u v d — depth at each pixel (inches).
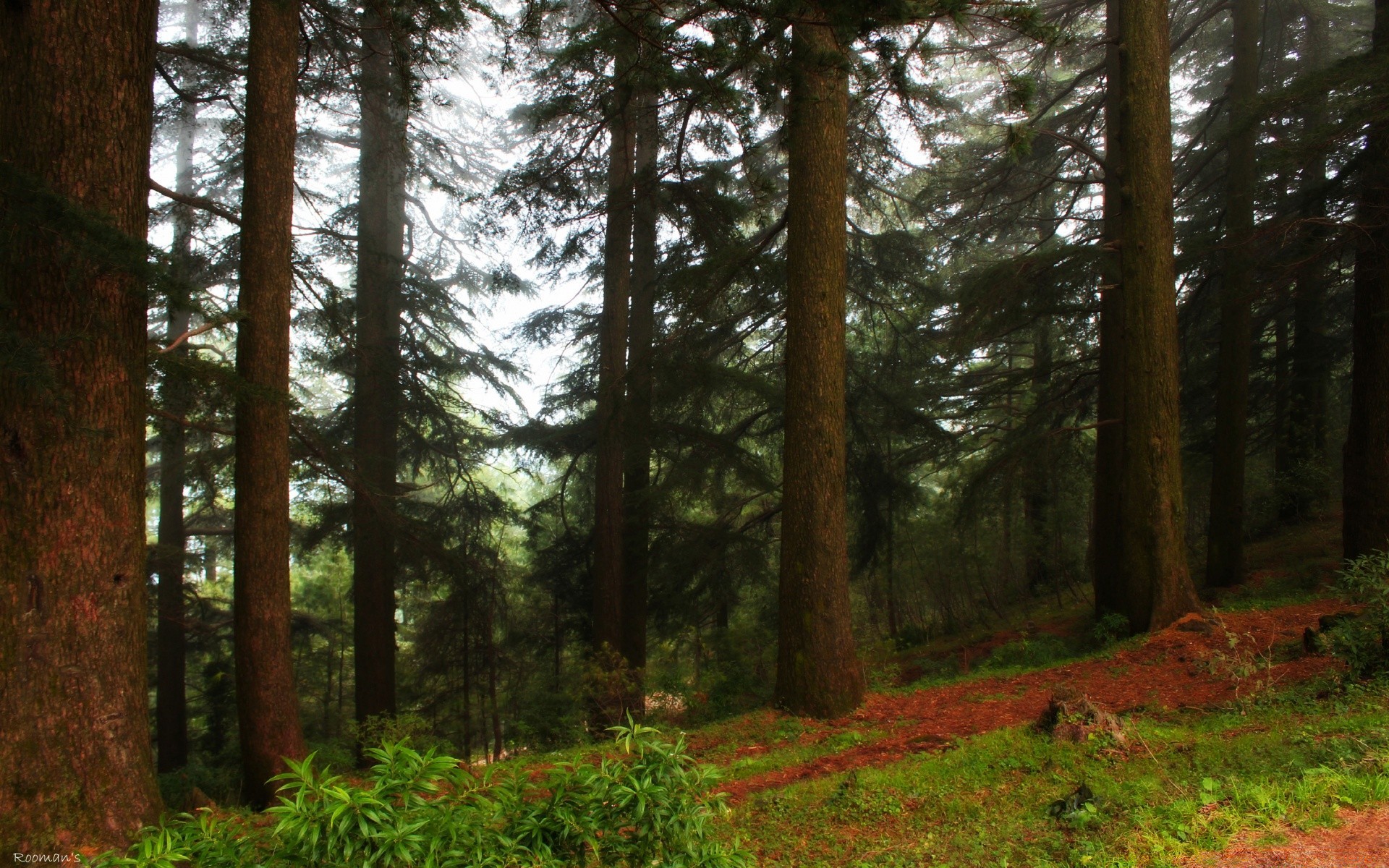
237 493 370.6
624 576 654.5
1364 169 494.0
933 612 888.3
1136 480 499.2
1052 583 890.7
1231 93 658.8
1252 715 286.8
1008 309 577.6
